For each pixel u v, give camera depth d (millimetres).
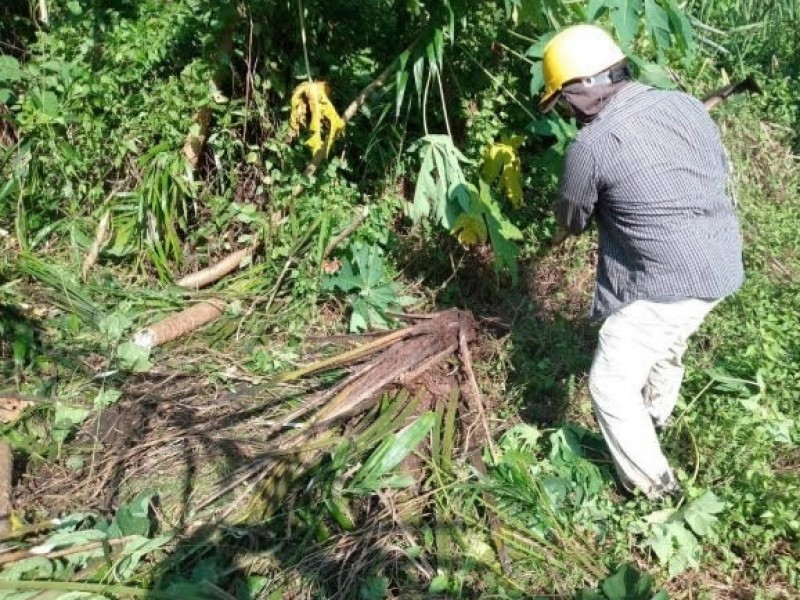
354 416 3629
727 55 6309
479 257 4770
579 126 4516
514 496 3246
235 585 2961
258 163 4629
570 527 3221
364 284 4414
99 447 3604
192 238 4730
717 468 3447
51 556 2953
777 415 3715
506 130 4770
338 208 4516
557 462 3506
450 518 3154
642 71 4383
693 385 3916
